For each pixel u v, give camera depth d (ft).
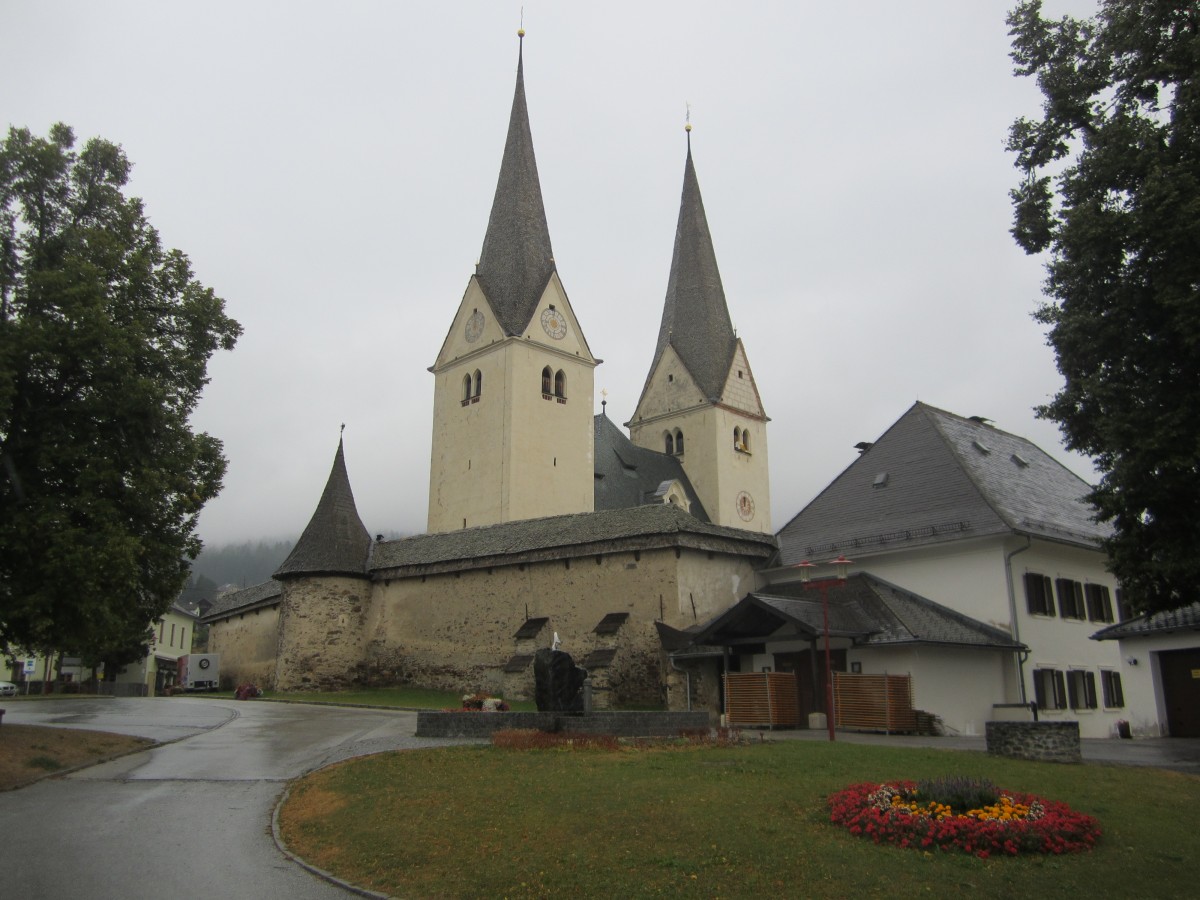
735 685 100.68
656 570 117.70
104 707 117.80
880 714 93.35
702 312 270.67
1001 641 104.32
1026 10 60.95
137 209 85.30
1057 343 55.88
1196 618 99.45
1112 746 85.97
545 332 214.69
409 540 157.07
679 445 266.36
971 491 115.96
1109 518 55.57
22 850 42.19
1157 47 55.88
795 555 126.00
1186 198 49.93
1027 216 60.80
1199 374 51.80
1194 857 41.32
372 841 43.39
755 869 37.91
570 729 73.41
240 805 52.13
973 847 40.65
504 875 38.09
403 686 144.25
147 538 76.95
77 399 75.31
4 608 67.92
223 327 86.63
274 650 165.68
